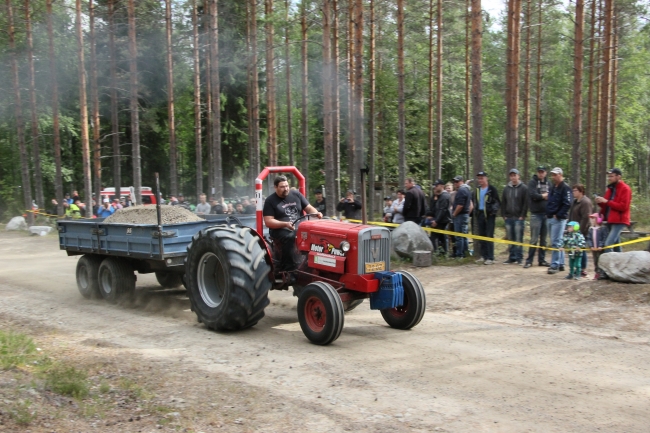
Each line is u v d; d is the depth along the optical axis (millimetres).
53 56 23688
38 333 7359
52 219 25188
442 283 10047
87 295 9633
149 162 37594
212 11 21453
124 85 30328
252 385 5242
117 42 26297
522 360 5832
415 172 32156
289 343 6660
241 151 34500
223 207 16719
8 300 9680
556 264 10023
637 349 6180
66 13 26875
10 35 24234
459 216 12039
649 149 41250
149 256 8281
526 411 4555
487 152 33625
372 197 24828
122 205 24359
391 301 6637
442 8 25656
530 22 27812
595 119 30141
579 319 7465
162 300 9422
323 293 6414
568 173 33750
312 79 29828
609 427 4246
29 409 4586
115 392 5082
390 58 28953
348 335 6930
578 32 18734
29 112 30391
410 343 6516
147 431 4301
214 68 21594
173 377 5484
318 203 13922
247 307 6957
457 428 4273
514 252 11391
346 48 26094
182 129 38469
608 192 9523
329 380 5332
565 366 5633
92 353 6352
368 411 4605
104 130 35375
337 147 22375
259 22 26312
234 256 6984
